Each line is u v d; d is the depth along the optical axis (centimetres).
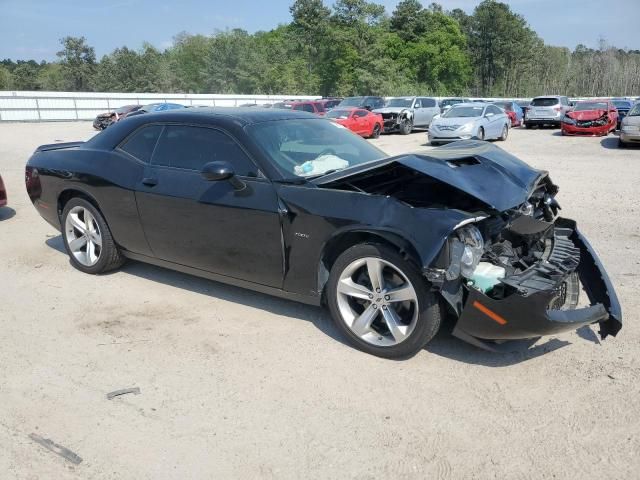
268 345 380
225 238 412
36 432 288
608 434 279
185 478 254
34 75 8825
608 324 368
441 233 315
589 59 10181
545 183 437
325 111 2577
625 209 816
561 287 346
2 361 362
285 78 6600
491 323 322
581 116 2189
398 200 345
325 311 434
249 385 330
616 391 318
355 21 6950
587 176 1148
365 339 364
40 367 354
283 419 297
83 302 460
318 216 363
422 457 266
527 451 268
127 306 450
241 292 476
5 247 633
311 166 412
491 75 9681
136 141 479
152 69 7181
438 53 7738
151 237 463
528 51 9606
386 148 1881
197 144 438
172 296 470
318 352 369
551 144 1888
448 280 319
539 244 387
